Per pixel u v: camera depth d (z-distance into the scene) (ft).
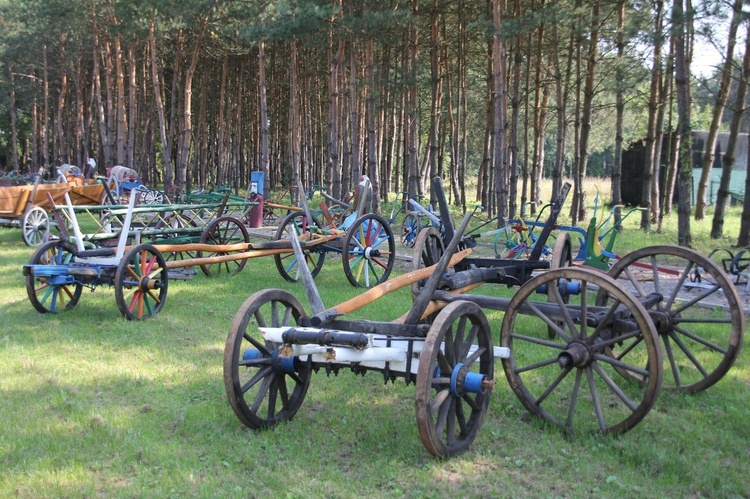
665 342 19.52
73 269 27.04
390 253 37.17
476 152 157.17
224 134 143.33
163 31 98.43
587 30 57.06
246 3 78.54
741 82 50.88
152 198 76.79
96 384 19.66
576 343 16.06
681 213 49.21
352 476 13.91
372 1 70.54
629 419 15.33
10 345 23.54
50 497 12.84
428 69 98.99
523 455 14.94
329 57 78.89
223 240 41.32
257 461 14.55
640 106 83.30
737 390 19.15
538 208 87.45
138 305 27.66
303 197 38.65
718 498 13.15
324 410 17.69
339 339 13.97
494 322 27.09
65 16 99.30
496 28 54.08
